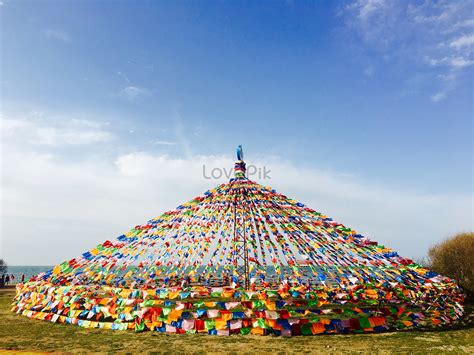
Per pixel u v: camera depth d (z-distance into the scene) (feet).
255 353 20.94
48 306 32.24
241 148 45.73
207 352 21.12
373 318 26.84
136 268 34.17
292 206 39.34
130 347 22.25
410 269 30.81
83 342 23.54
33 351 21.25
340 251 33.50
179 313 26.45
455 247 50.08
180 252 36.70
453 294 32.45
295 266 34.12
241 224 38.96
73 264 34.88
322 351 21.38
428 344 23.18
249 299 28.27
